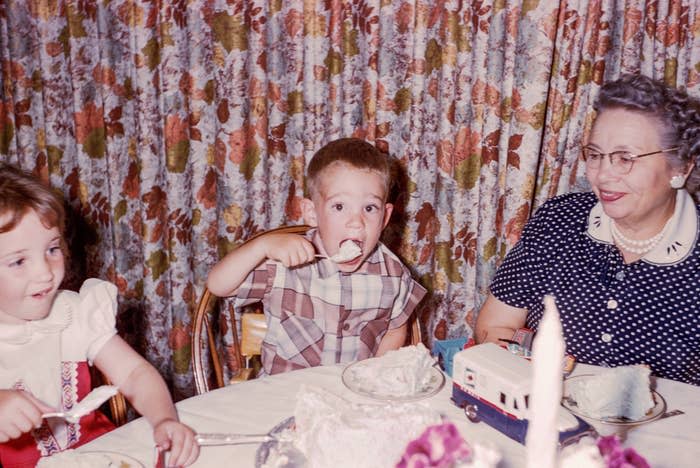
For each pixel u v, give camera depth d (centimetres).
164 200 252
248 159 246
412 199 250
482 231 246
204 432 113
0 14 234
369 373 131
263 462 101
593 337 166
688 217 160
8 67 241
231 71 234
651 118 150
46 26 233
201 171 246
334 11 232
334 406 107
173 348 259
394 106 242
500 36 228
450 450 62
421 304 263
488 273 249
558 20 226
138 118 239
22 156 247
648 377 122
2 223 123
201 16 231
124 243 256
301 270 180
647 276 160
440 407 122
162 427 111
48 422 140
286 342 178
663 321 159
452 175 246
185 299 256
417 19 230
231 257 169
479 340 182
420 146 247
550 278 173
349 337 184
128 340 267
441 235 253
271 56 238
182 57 237
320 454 94
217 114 241
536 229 180
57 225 133
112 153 245
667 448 109
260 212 250
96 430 146
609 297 164
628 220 158
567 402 123
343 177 170
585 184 238
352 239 172
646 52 229
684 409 122
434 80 242
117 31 238
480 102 238
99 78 241
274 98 242
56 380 142
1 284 127
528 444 47
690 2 224
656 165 151
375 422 97
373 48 235
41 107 245
